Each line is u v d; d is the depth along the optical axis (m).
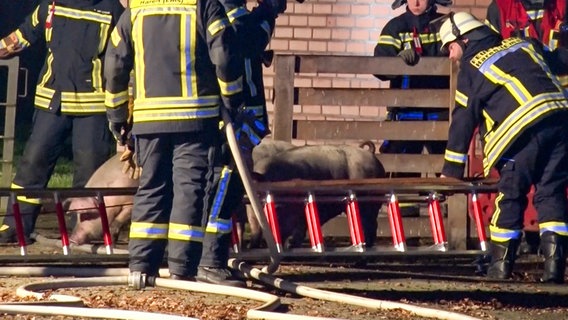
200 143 25.88
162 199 26.44
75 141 34.59
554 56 31.95
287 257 31.67
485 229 33.66
